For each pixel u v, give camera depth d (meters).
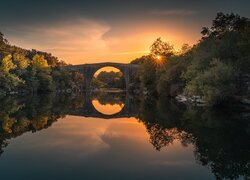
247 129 28.02
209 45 53.81
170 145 22.27
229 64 44.91
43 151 20.33
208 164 17.48
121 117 41.66
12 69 102.56
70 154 19.55
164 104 58.81
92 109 55.59
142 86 106.25
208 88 44.75
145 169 16.50
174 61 77.25
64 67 171.00
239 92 46.25
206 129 28.48
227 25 66.56
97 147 21.61
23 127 30.97
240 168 16.83
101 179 14.72
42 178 14.79
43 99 79.56
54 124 33.62
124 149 21.02
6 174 15.37
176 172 15.97
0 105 56.56
